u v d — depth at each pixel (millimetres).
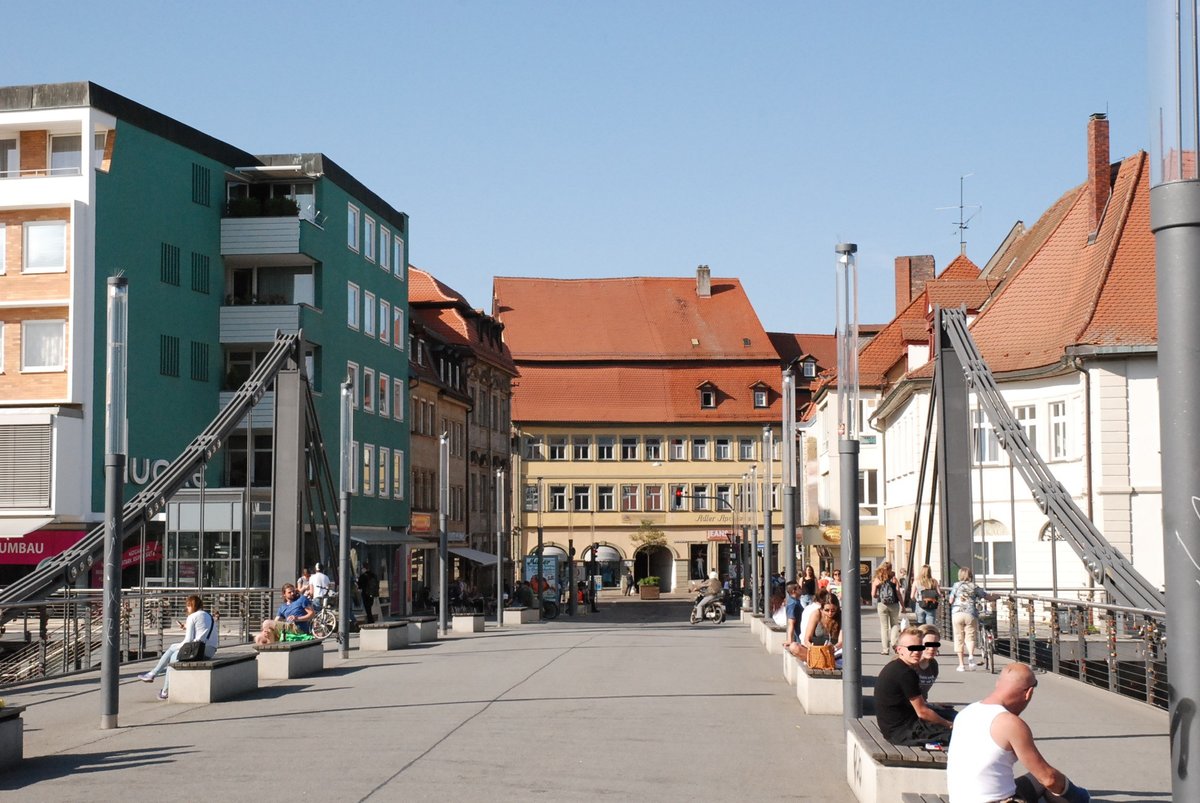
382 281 68125
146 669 25938
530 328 110062
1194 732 6199
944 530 35312
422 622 35219
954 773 8727
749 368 108875
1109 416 44469
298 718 17328
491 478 88438
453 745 14648
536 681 22250
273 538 41688
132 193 50906
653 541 104000
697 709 18062
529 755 13898
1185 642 6258
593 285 114688
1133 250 47125
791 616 27406
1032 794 9031
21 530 46562
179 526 49000
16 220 48375
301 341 43188
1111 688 20531
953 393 35875
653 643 33844
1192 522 6305
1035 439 47594
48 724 17250
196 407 54750
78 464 47719
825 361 115500
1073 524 31094
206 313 55812
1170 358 6422
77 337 47812
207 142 56125
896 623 29438
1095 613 22000
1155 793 11578
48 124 49250
